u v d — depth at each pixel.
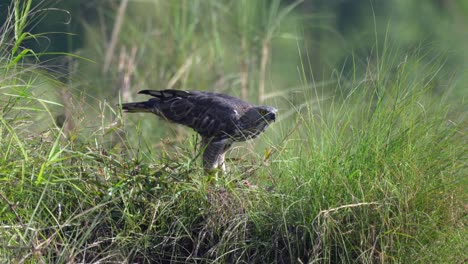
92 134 11.55
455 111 11.91
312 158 11.35
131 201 10.66
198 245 10.48
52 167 10.27
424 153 11.21
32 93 11.57
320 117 11.93
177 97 13.14
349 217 10.71
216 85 18.61
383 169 11.02
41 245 9.47
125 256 10.27
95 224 10.10
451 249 10.75
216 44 18.92
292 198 10.88
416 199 10.80
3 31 11.35
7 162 10.30
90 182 10.61
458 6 26.20
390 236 10.55
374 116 11.38
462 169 11.29
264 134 13.12
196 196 10.87
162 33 18.98
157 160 11.61
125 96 17.44
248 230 10.71
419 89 11.88
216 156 12.78
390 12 26.78
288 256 10.59
